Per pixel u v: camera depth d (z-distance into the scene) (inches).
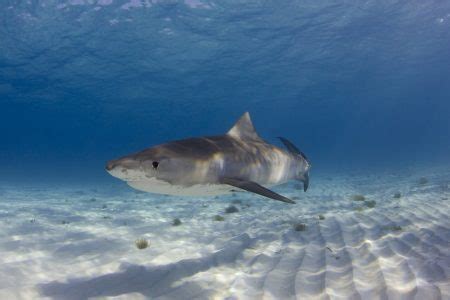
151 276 192.7
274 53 1221.7
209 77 1496.1
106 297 165.6
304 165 271.3
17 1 727.1
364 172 1087.0
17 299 162.1
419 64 1539.1
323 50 1219.2
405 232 241.3
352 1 846.5
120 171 140.9
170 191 162.2
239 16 897.5
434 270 162.4
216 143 188.5
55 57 1099.3
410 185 586.2
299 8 868.6
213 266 206.7
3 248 241.0
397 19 973.2
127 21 884.0
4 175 1669.5
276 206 451.8
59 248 246.2
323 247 227.5
